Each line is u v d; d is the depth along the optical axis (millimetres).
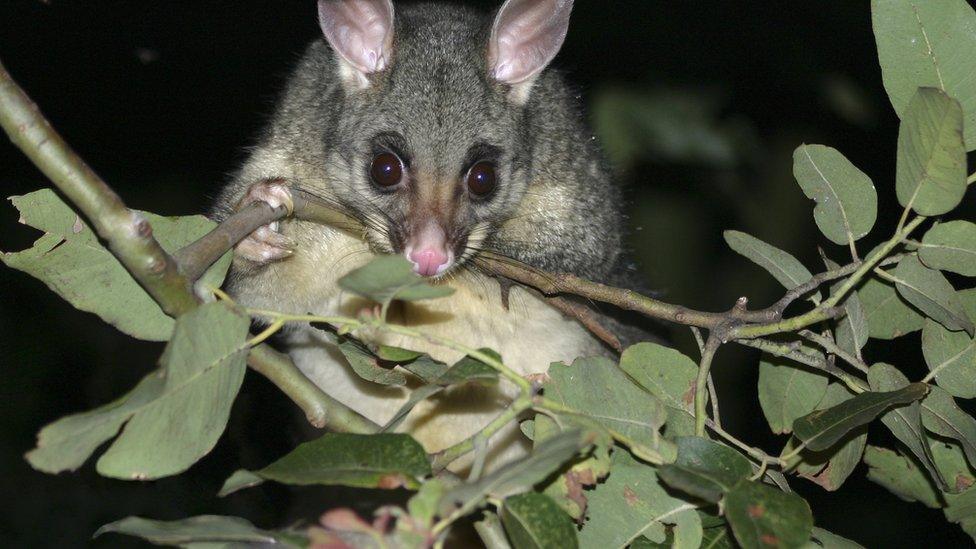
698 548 1087
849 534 1497
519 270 1231
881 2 1134
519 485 955
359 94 1289
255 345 1085
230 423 1313
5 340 1474
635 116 1530
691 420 1127
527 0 1296
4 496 1389
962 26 1131
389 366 1139
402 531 918
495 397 1271
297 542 1000
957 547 1489
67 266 1112
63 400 1453
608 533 1090
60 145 1067
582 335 1301
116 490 1374
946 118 1101
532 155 1302
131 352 1451
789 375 1160
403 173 1275
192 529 1042
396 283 1055
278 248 1219
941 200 1118
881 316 1165
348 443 1056
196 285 1107
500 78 1305
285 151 1289
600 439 1064
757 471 1129
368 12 1292
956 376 1136
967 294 1153
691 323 1143
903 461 1158
